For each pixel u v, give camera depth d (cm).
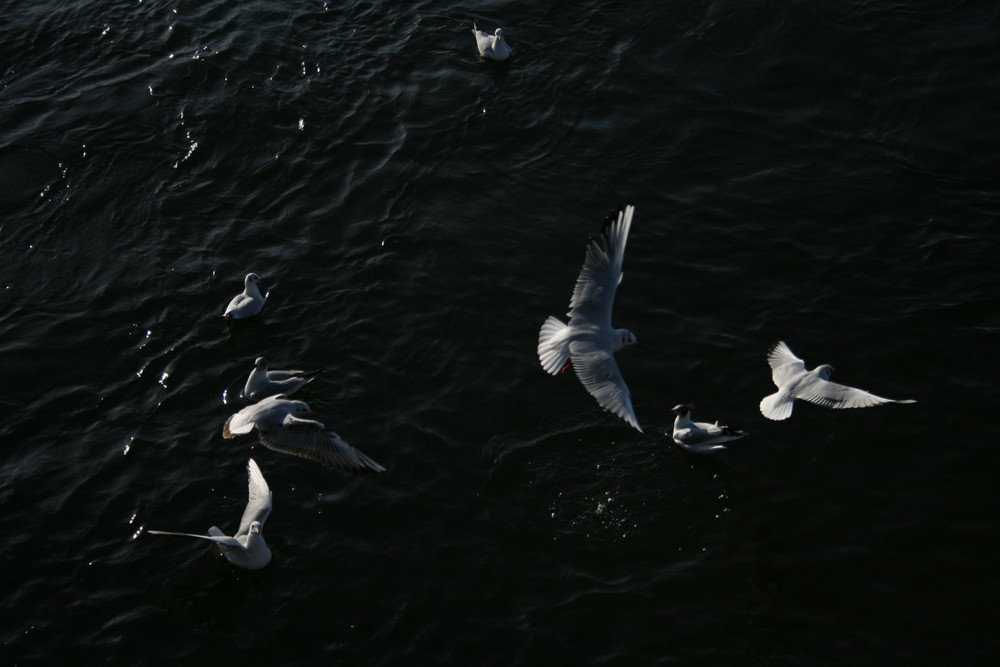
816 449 1662
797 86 2438
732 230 2083
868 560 1491
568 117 2373
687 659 1358
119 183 2214
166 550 1512
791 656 1363
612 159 2262
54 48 2569
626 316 1898
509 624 1402
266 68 2488
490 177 2219
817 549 1511
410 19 2656
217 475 1628
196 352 1850
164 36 2583
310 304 1939
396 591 1448
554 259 2027
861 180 2192
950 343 1820
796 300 1925
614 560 1500
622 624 1402
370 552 1503
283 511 1562
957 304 1892
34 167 2244
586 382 1056
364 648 1378
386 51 2553
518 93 2434
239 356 1841
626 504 1580
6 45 2575
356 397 1753
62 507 1576
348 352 1841
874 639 1387
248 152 2284
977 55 2491
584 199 2167
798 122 2350
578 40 2583
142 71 2484
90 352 1856
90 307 1947
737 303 1925
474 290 1958
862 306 1903
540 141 2312
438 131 2330
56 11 2678
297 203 2167
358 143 2302
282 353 1841
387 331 1878
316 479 1616
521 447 1666
